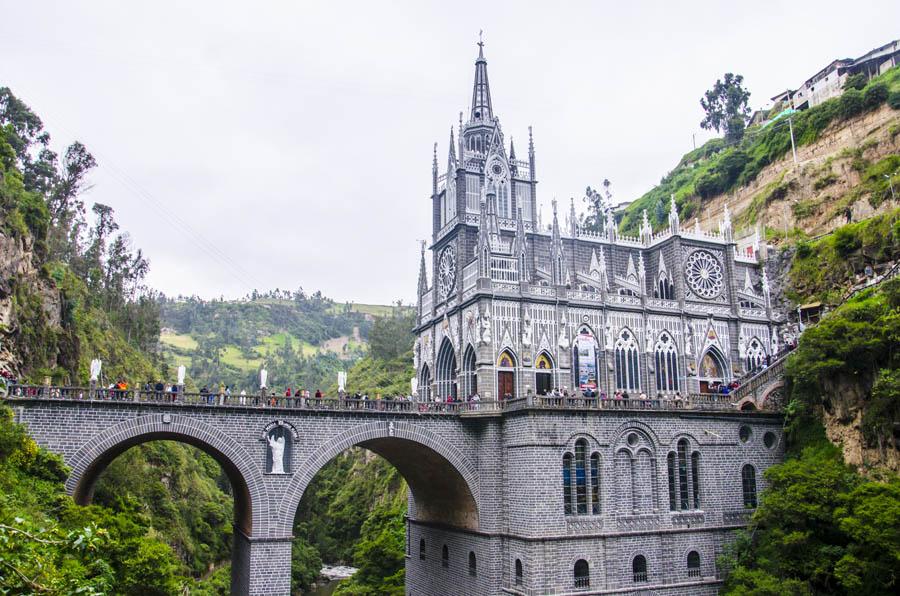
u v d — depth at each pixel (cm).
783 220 11319
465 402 6378
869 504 5041
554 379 7256
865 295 7125
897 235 7619
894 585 4922
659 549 6047
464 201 8581
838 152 10981
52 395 5047
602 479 6003
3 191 6131
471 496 6278
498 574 6019
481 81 9700
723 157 13700
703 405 6681
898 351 5866
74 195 10525
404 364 16025
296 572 10069
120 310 12462
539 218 9206
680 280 8269
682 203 14650
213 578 8600
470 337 7312
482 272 7194
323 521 13112
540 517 5694
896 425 5766
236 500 6419
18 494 4150
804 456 6575
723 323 8381
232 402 5631
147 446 9156
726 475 6512
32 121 9919
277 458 5606
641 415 6250
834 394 6450
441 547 7075
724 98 17712
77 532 1683
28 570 1672
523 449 5862
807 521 5566
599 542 5834
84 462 5003
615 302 7794
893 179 9319
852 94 10950
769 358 7969
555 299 7400
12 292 5994
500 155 9025
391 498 11762
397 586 8200
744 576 5688
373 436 5972
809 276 8812
